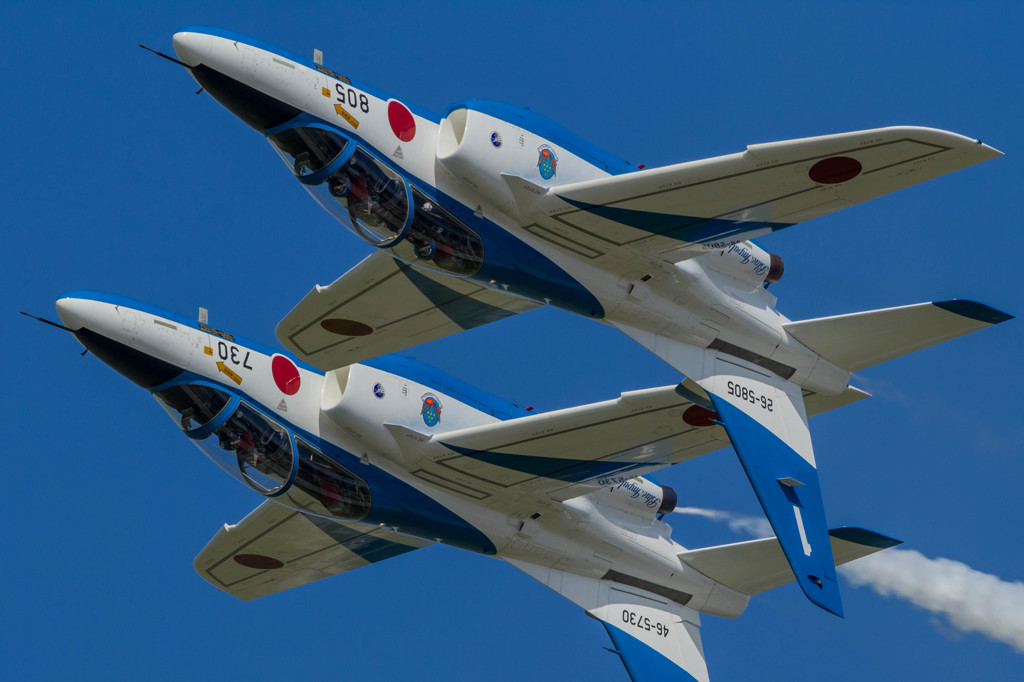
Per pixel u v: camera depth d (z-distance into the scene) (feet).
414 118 197.77
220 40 183.11
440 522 217.77
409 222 194.90
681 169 187.21
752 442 211.41
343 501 208.74
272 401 202.08
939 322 213.25
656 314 210.59
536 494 217.56
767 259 218.59
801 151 179.83
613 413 197.77
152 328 191.31
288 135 189.88
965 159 176.24
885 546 220.64
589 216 197.26
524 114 201.16
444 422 212.02
